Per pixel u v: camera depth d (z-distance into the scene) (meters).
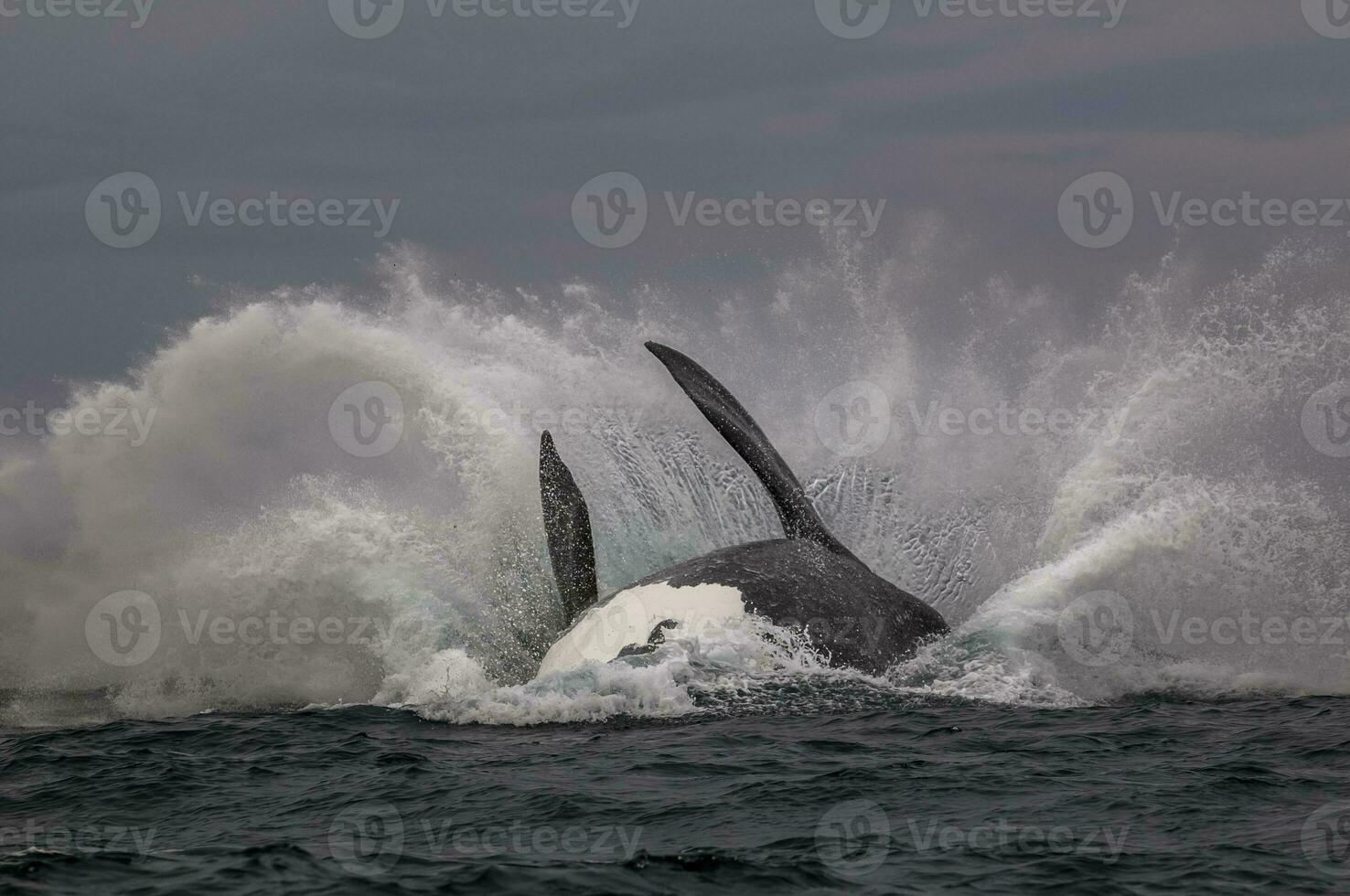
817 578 61.16
